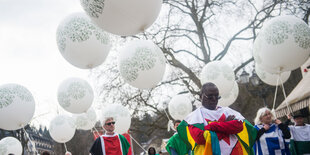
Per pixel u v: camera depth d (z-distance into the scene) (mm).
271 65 4879
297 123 5648
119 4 3873
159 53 5223
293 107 8445
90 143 28547
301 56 4625
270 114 4520
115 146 5465
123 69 5109
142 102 18281
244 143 2898
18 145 9852
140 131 19109
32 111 6691
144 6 3965
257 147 4566
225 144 2770
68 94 7363
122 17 4016
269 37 4676
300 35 4531
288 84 17469
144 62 4992
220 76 7160
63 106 7477
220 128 2768
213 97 2980
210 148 2744
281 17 4801
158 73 5164
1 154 9461
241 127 2850
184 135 2957
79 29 5664
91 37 5707
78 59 5840
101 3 3891
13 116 6340
